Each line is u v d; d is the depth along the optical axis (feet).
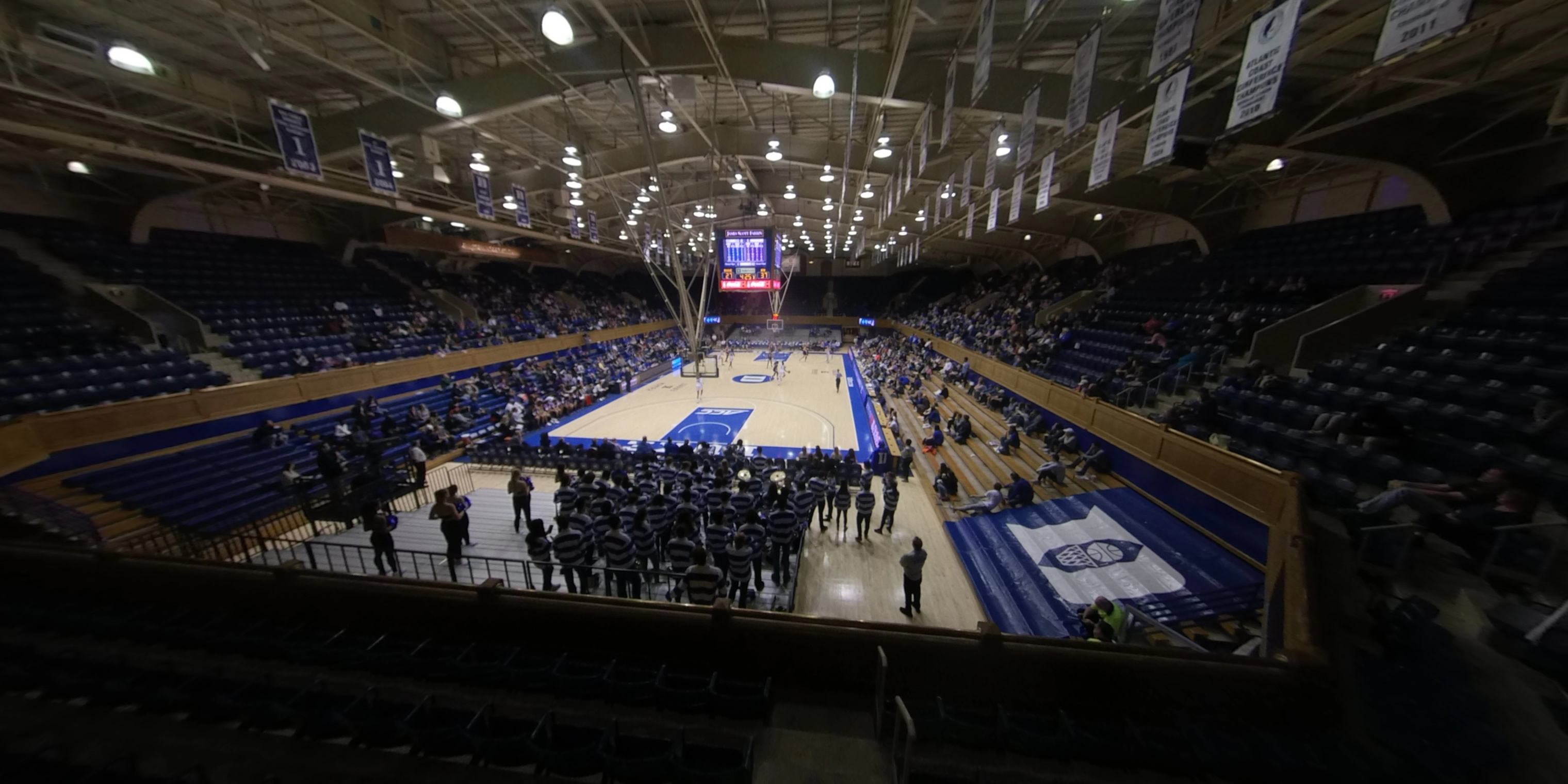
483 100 36.81
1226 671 13.02
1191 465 28.68
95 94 36.91
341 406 56.29
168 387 44.19
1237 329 40.70
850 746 13.74
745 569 25.75
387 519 30.17
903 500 44.91
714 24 32.14
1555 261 28.30
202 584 18.48
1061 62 34.73
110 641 17.95
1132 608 21.59
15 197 49.11
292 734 14.17
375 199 53.01
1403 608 15.08
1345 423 25.71
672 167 67.67
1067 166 56.18
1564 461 19.83
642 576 28.81
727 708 14.44
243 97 39.27
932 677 14.75
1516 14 18.07
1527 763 10.88
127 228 55.62
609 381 93.30
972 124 47.60
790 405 86.74
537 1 30.09
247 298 60.75
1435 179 38.01
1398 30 12.32
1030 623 25.57
